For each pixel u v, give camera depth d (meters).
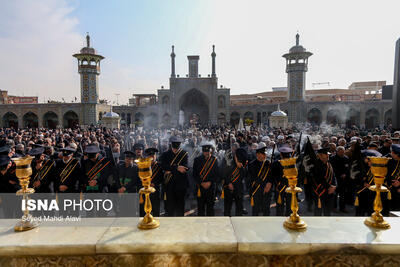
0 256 2.19
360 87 46.56
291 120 36.06
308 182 5.21
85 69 33.56
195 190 7.52
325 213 5.11
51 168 5.15
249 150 8.92
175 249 2.18
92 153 5.07
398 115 11.55
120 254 2.21
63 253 2.17
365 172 5.30
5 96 44.59
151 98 46.44
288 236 2.28
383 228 2.43
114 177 5.17
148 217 2.52
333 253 2.17
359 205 5.46
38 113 37.72
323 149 5.11
